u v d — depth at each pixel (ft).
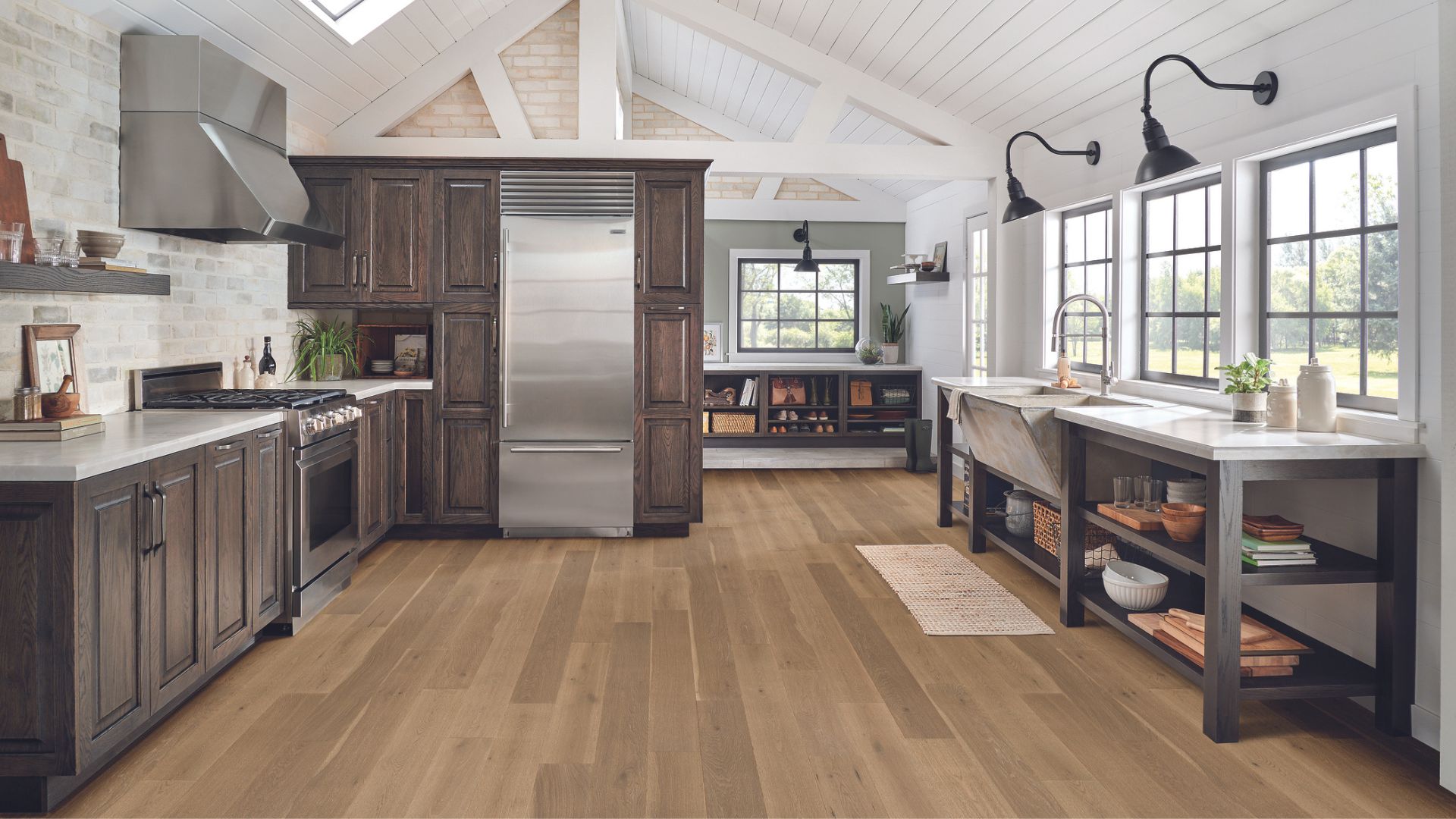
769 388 27.32
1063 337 15.28
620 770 8.02
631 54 24.95
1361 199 10.14
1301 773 8.00
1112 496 12.40
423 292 16.88
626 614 12.53
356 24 15.30
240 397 12.46
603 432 17.10
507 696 9.65
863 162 19.26
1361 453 8.62
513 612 12.63
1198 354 13.34
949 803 7.45
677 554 16.05
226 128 12.59
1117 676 10.27
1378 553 8.93
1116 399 13.39
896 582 14.05
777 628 11.94
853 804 7.43
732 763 8.15
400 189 16.78
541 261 16.85
